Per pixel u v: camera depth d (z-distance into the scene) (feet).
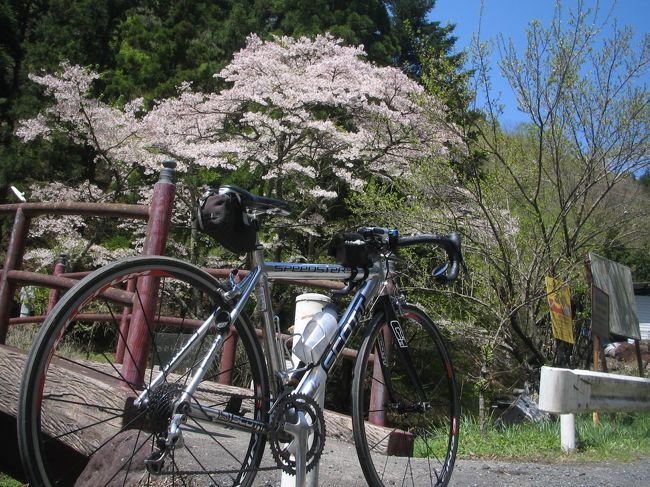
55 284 11.59
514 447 18.21
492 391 28.09
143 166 52.65
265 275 8.52
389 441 13.47
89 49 69.00
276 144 47.91
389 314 9.89
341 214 51.98
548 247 27.27
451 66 27.91
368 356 9.37
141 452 9.32
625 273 32.04
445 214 29.60
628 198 32.55
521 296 27.86
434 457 12.05
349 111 48.26
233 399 8.08
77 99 49.11
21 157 57.52
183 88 51.16
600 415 24.07
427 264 30.04
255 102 48.16
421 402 10.46
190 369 7.63
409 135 42.11
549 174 29.68
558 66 27.27
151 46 69.77
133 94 64.54
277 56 50.80
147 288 10.00
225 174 54.54
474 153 28.89
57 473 10.41
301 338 8.77
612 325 29.43
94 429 9.63
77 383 9.89
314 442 8.65
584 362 31.65
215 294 7.94
